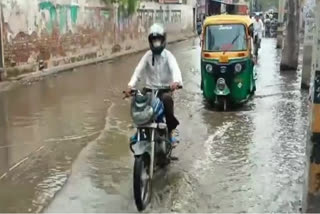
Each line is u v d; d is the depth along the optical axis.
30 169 6.65
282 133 8.36
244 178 6.18
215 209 5.25
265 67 18.06
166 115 6.13
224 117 9.71
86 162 6.87
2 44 13.70
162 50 6.13
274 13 42.34
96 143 7.81
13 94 12.28
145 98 5.50
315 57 4.54
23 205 5.44
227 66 10.17
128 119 9.56
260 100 11.45
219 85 10.30
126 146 7.64
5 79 13.91
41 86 13.62
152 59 6.18
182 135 8.32
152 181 6.09
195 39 39.59
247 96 10.84
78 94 12.39
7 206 5.41
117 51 23.47
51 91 12.81
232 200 5.49
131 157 7.08
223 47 10.50
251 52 10.70
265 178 6.17
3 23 13.70
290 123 9.09
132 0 25.08
